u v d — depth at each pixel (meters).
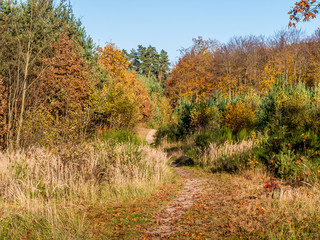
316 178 8.03
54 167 8.66
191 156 16.27
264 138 12.76
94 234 5.20
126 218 6.36
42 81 17.56
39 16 16.33
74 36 23.86
